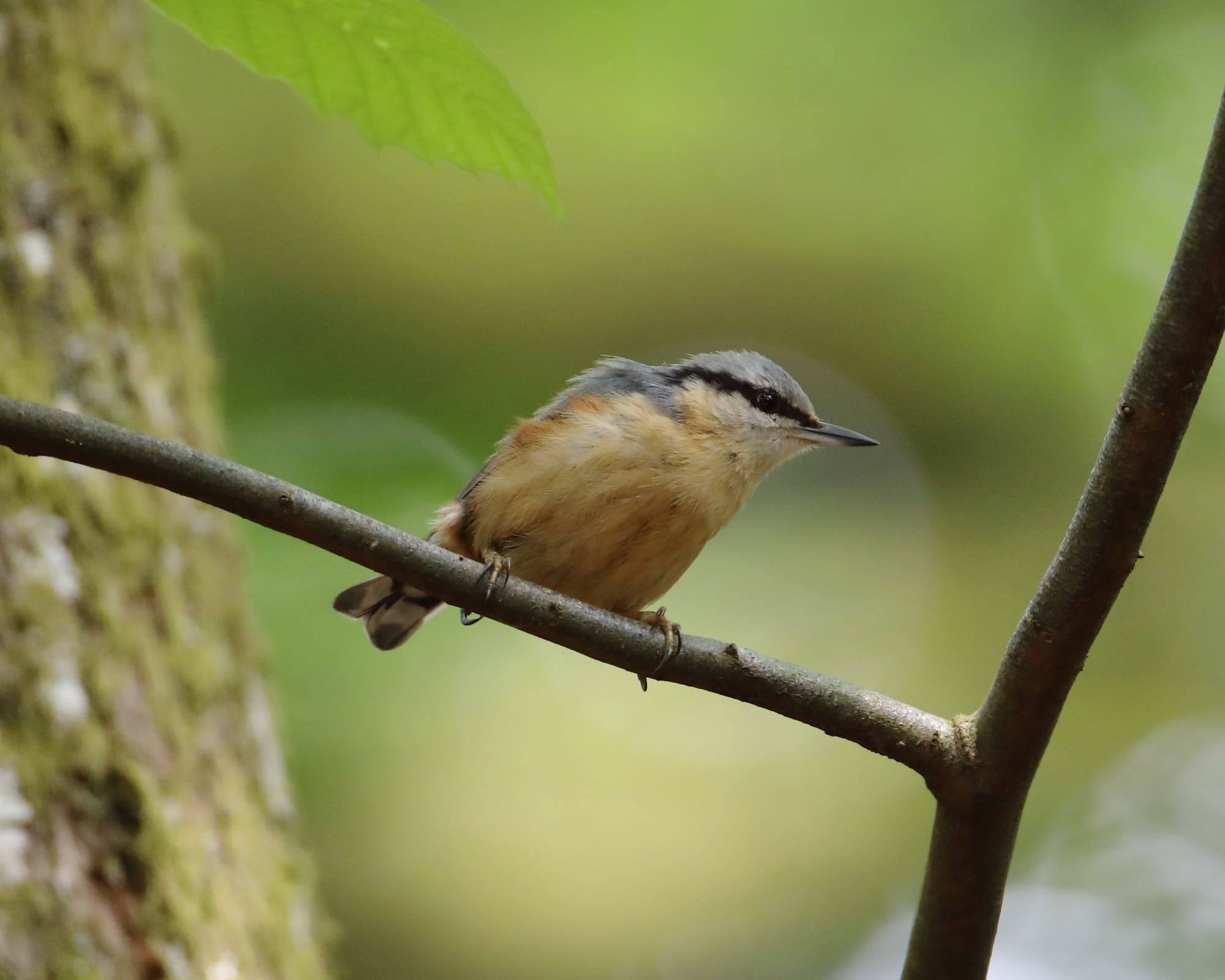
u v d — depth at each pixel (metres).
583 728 12.24
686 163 12.05
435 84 3.71
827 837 12.66
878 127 11.67
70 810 5.52
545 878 11.41
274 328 11.29
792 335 12.40
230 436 10.20
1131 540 3.86
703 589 12.88
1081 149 11.49
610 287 12.05
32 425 4.00
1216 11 11.21
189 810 6.17
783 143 11.87
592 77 11.43
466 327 11.73
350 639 9.47
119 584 6.30
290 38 3.62
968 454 12.81
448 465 10.55
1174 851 12.62
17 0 6.80
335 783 9.62
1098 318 11.82
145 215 7.36
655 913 11.77
